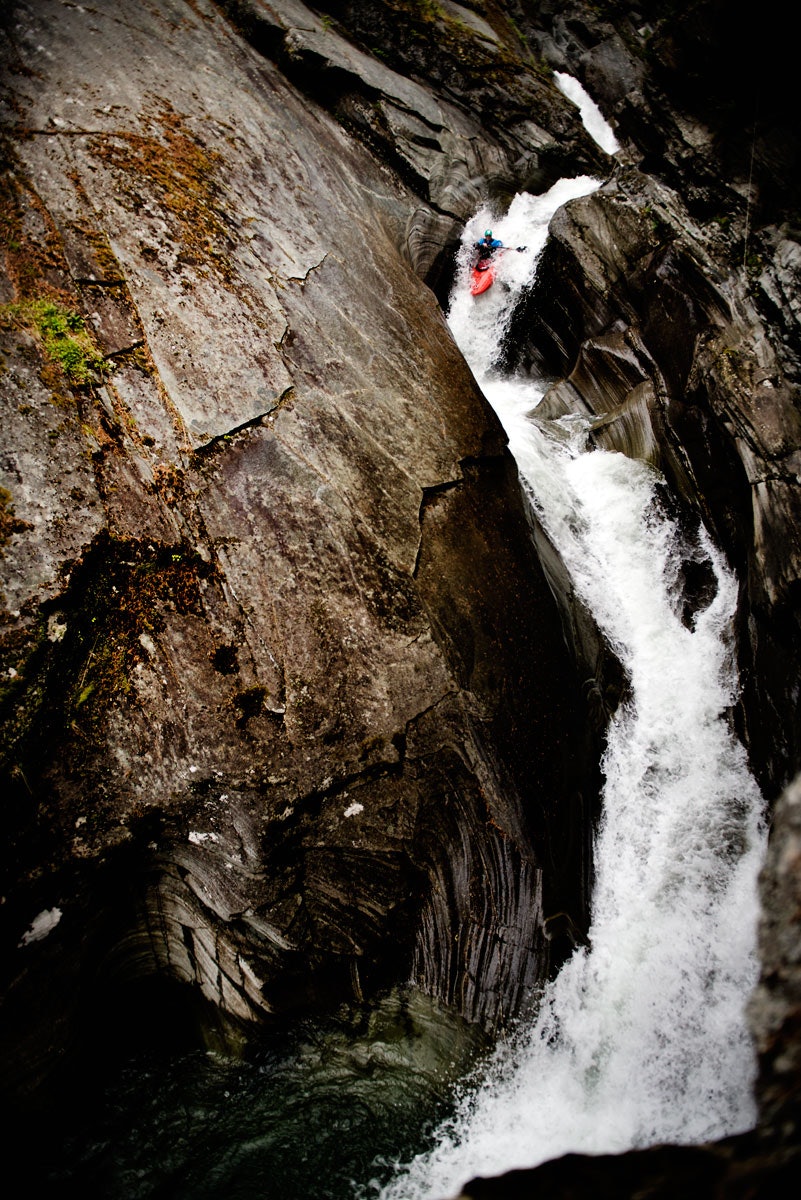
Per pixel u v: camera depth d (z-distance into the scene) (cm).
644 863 459
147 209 503
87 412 409
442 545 474
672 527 611
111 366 430
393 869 400
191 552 403
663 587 593
